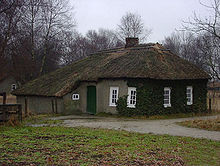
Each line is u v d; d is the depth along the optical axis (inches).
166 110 881.5
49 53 1632.6
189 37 1967.3
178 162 358.6
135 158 367.2
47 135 506.3
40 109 1027.9
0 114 604.4
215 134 549.3
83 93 978.7
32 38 1376.7
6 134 506.3
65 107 935.7
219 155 398.9
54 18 1456.7
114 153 387.2
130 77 848.3
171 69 897.5
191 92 968.9
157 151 410.0
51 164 328.2
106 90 921.5
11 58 1321.4
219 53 792.3
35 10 1346.0
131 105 864.9
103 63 1015.0
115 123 705.0
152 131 582.6
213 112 1020.5
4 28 992.2
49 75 1176.8
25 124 665.0
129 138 497.4
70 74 1063.6
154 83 852.6
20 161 334.3
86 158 358.6
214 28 645.9
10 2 895.1
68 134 521.0
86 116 890.7
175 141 480.1
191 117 872.9
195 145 454.6
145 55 944.9
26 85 1161.4
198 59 1563.7
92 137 495.2
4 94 708.0
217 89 1909.4
